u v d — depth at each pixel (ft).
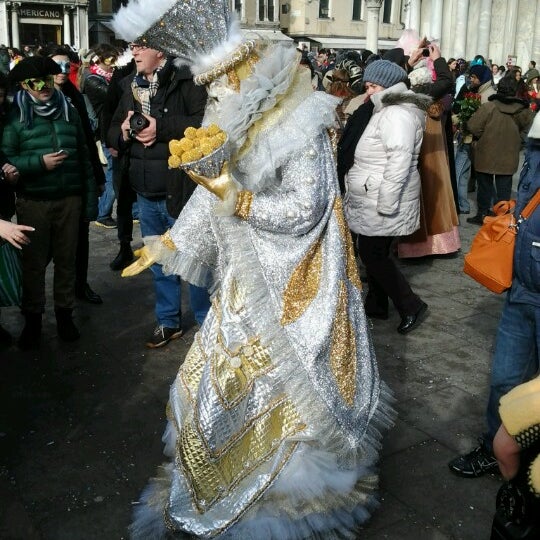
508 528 5.43
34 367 13.82
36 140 13.76
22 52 61.21
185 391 8.97
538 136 9.14
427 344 15.33
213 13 7.95
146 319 16.26
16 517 9.55
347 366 8.38
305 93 8.23
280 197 7.90
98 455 10.98
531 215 9.32
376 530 9.34
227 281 8.48
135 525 9.15
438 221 21.16
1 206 13.53
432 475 10.57
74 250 14.69
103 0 118.62
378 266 15.56
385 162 15.20
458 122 27.32
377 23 78.43
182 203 13.44
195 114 13.47
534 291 9.45
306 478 8.25
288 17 131.34
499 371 10.11
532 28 114.11
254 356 8.25
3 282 13.03
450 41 104.63
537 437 5.07
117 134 14.16
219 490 8.38
